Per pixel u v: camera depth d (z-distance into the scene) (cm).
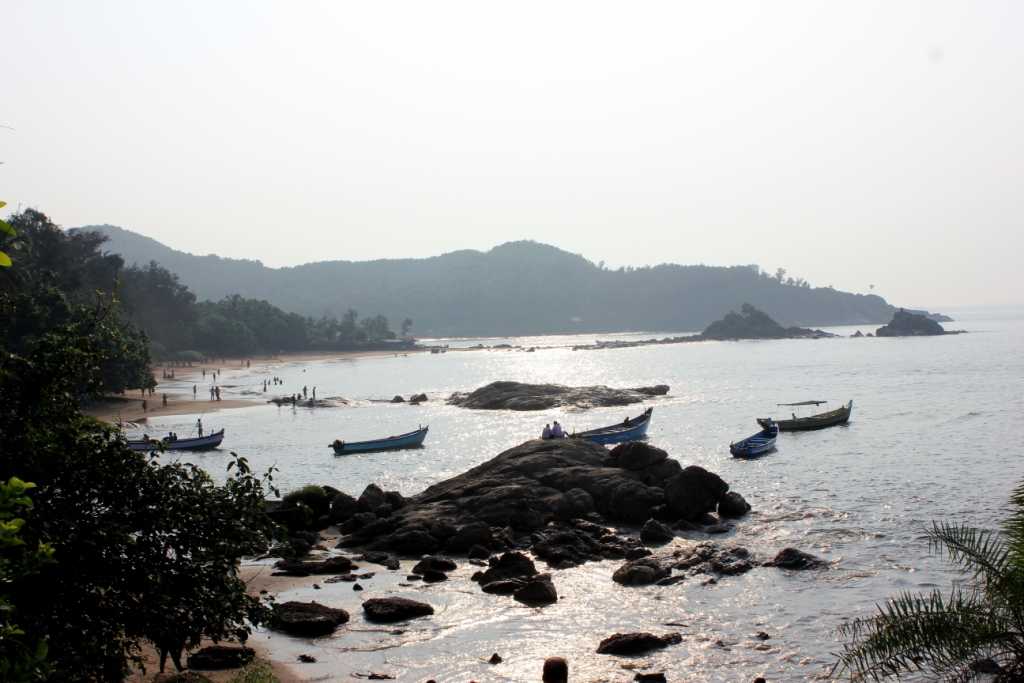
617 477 4288
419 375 18312
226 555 1738
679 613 2764
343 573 3350
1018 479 4841
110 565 1569
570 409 9962
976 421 7681
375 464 6475
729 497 4106
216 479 5778
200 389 14312
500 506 3997
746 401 10619
